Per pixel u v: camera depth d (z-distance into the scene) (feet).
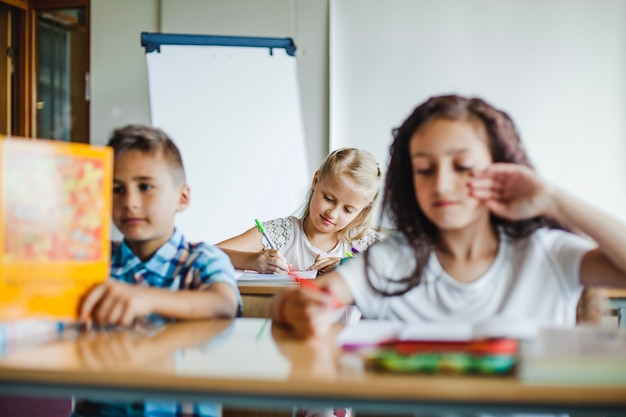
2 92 15.81
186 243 4.33
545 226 3.91
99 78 15.56
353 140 14.35
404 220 4.02
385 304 3.94
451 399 2.28
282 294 3.70
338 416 6.44
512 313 3.78
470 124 3.82
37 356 2.77
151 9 15.33
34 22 15.92
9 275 3.03
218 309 3.84
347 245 8.53
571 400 2.25
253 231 8.67
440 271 3.91
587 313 4.03
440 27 14.03
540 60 13.78
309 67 14.66
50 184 3.13
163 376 2.45
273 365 2.59
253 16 14.85
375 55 14.26
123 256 4.24
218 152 14.39
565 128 13.73
